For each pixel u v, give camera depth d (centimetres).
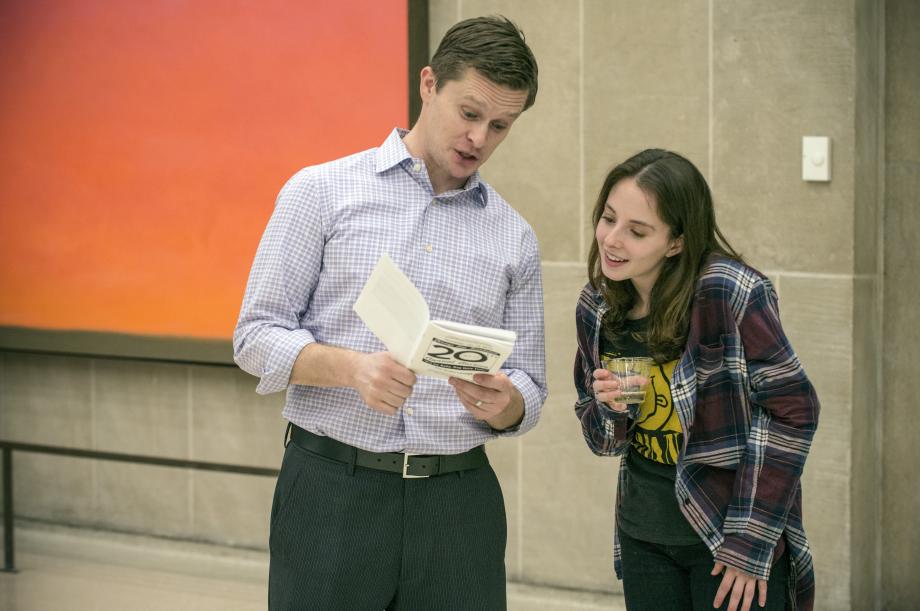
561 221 432
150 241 490
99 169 498
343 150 450
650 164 238
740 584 235
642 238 238
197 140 478
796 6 393
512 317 256
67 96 502
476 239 246
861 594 414
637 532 254
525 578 451
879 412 438
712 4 405
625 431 250
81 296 505
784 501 232
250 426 495
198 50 474
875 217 424
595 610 425
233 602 450
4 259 520
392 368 206
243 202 471
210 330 481
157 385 511
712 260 240
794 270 400
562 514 443
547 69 430
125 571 488
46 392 535
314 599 235
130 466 521
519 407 242
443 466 238
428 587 240
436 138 233
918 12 420
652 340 241
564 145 430
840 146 390
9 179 517
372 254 235
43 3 504
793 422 233
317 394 238
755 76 400
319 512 236
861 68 394
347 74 446
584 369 269
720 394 238
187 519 512
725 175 408
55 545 520
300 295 237
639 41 416
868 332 415
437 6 441
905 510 438
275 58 459
